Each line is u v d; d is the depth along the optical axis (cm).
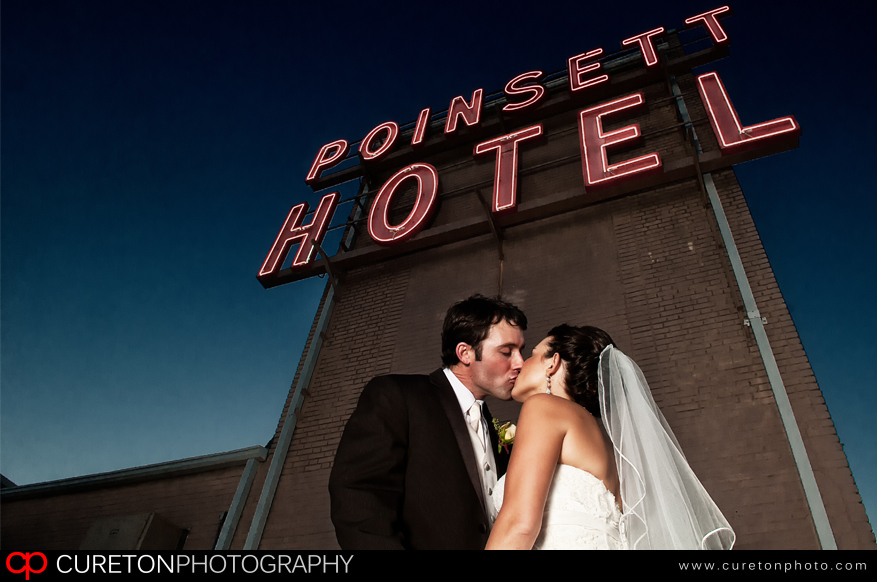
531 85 912
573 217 726
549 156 819
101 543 571
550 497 174
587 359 224
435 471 196
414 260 785
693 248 622
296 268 805
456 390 232
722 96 712
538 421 177
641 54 849
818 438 444
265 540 573
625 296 612
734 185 653
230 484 646
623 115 789
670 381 526
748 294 548
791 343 506
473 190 827
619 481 193
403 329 704
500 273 704
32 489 726
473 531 186
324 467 609
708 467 464
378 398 210
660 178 685
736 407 488
